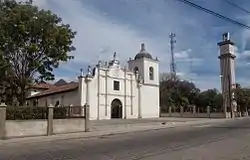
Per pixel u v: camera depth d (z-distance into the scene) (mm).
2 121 18984
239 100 67750
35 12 23797
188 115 64125
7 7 23734
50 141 18219
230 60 71375
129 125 31859
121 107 54344
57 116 22969
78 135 21328
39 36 23922
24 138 19391
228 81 70062
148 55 60719
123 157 11055
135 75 57469
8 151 13422
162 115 69125
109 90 52188
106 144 15547
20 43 23297
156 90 61125
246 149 13086
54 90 55594
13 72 24328
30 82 25547
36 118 21359
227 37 72562
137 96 57281
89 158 10961
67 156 11531
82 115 24688
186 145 14562
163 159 10500
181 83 95188
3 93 26641
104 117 50750
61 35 24438
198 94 90812
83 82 48625
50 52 24438
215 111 64562
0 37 22375
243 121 40781
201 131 23703
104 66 52000
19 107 20484
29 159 11000
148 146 14297
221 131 23312
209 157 10953
